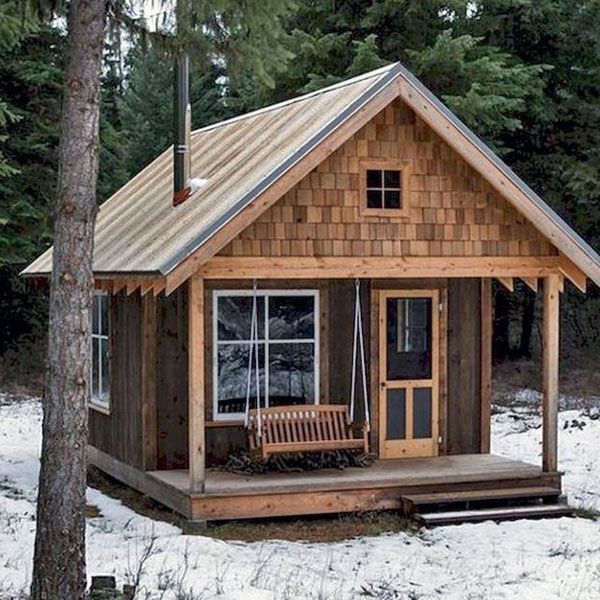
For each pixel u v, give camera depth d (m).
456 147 13.02
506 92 23.95
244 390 14.16
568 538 12.09
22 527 11.93
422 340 14.88
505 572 10.61
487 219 13.49
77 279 8.29
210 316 13.99
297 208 12.69
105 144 27.27
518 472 13.73
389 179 13.14
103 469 16.02
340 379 14.51
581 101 25.81
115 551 10.81
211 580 9.76
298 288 14.33
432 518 12.66
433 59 23.61
